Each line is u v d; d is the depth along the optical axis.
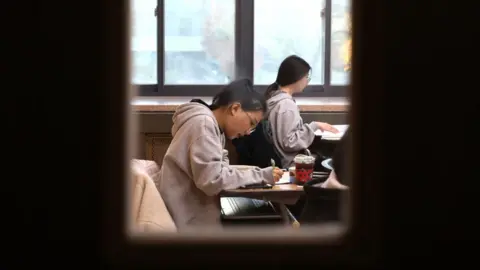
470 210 0.55
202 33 4.70
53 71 0.54
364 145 0.55
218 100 2.39
